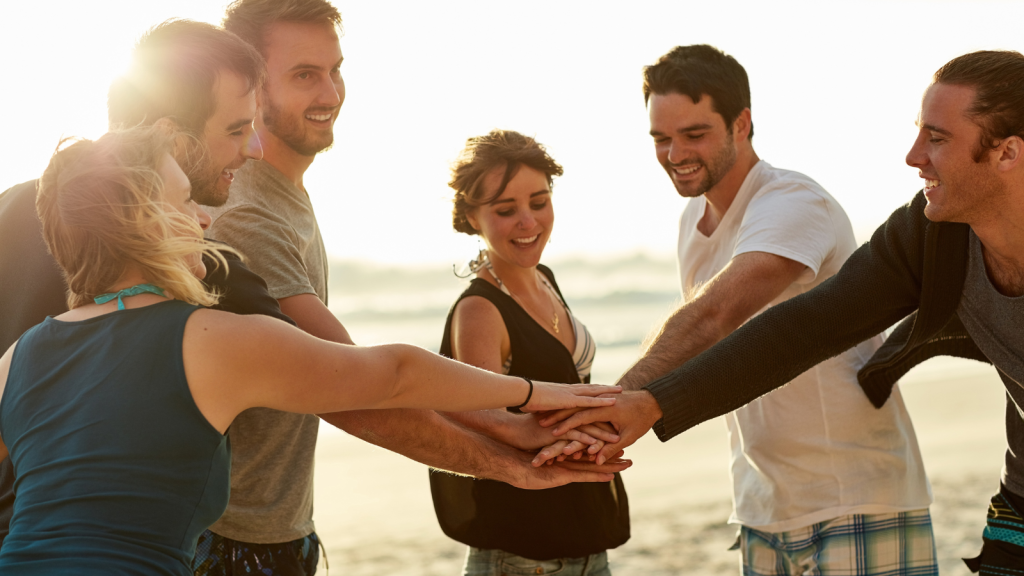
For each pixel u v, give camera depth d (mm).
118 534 1312
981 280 2016
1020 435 2256
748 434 2803
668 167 2936
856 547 2658
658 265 38062
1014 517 2289
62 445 1364
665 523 6430
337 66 2432
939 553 5320
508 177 2666
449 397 1790
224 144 1874
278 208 2252
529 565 2605
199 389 1396
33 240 1977
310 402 1514
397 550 6094
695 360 2320
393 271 33062
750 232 2662
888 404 2717
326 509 7328
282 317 1759
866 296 2242
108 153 1453
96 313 1465
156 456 1355
